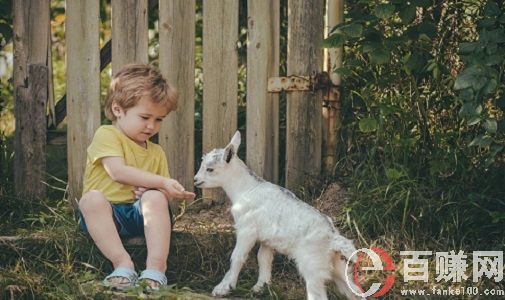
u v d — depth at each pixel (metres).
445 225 4.18
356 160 4.70
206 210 4.62
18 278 3.64
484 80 3.92
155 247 3.70
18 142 4.55
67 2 4.44
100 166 3.93
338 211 4.45
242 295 3.81
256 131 4.61
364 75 4.71
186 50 4.53
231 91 4.58
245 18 5.32
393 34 4.68
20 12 4.46
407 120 4.54
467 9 4.71
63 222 4.29
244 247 3.82
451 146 4.50
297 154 4.68
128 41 4.49
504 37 3.97
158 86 3.85
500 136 4.46
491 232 4.18
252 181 3.93
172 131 4.56
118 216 3.88
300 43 4.62
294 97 4.64
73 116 4.51
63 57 7.59
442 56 4.64
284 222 3.74
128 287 3.62
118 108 3.88
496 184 4.38
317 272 3.63
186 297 3.55
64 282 3.70
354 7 4.80
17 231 4.21
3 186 4.57
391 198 4.25
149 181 3.80
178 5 4.49
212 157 3.93
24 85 4.52
